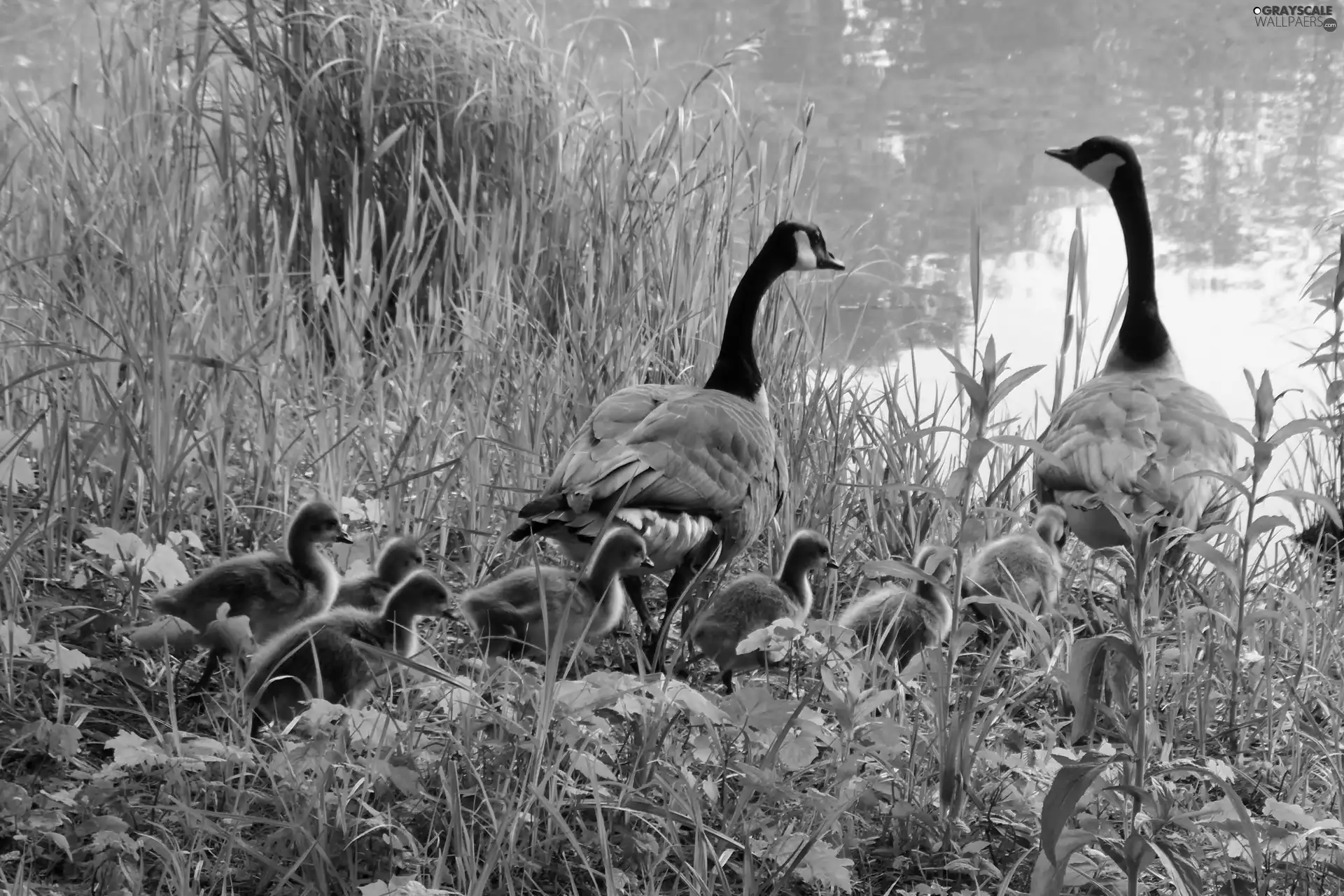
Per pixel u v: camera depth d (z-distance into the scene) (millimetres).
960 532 7094
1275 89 24781
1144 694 6227
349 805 6258
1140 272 11438
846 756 6699
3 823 5977
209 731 7074
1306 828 6793
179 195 12055
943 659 7023
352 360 11117
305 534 8055
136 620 7992
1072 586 10258
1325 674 8961
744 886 5922
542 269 13133
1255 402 7875
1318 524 12102
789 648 7961
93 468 9641
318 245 11594
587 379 11234
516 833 5902
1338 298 11812
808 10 27078
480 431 10531
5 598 7859
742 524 9062
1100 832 6223
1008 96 24109
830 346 14766
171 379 9453
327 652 7008
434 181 13578
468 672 7875
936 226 19625
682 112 14531
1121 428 9562
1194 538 7680
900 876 6531
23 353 10523
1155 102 24156
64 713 7031
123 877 5719
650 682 6871
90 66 16188
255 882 5875
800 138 14594
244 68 13844
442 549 9570
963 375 7000
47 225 11781
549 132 13891
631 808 6273
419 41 13625
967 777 6730
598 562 8125
